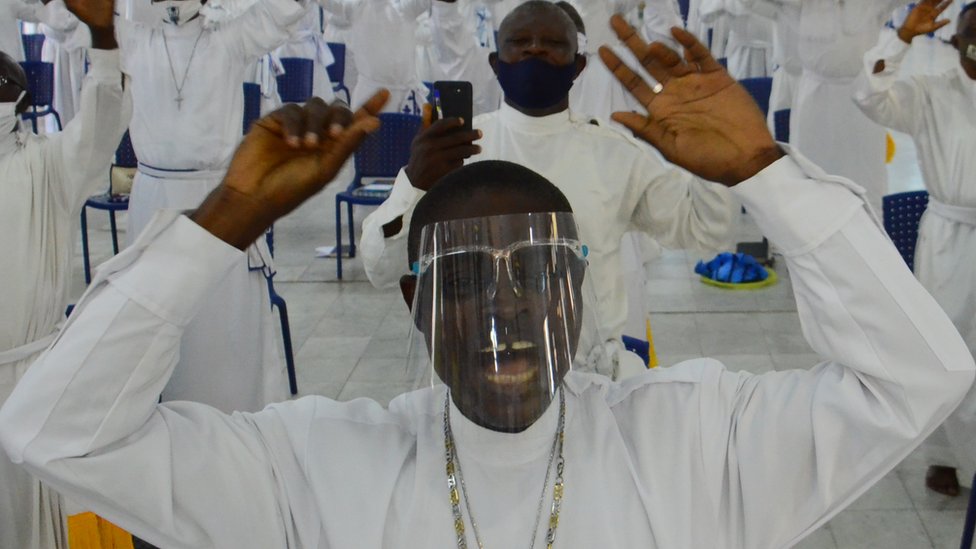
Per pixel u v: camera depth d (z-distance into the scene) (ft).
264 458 3.74
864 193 3.31
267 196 3.28
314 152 3.29
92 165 7.93
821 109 16.93
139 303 3.21
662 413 3.82
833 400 3.43
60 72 25.68
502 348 3.52
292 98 23.59
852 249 3.25
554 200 3.77
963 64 9.68
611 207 6.57
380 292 16.83
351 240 18.74
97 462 3.23
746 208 3.48
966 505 9.82
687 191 6.60
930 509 9.78
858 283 3.24
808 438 3.50
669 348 14.06
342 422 3.91
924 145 10.12
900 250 10.85
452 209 3.67
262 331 12.00
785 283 16.76
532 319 3.53
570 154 6.58
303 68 23.61
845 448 3.45
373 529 3.56
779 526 3.60
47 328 7.92
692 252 18.62
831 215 3.28
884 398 3.29
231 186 3.27
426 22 27.32
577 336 3.64
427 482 3.66
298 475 3.77
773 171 3.33
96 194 16.72
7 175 7.53
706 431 3.70
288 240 20.26
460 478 3.67
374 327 15.15
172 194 12.32
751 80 20.57
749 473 3.60
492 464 3.62
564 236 3.65
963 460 9.59
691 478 3.63
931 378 3.18
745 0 17.74
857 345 3.28
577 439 3.74
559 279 3.59
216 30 12.27
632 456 3.73
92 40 7.55
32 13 20.76
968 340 10.06
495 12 20.52
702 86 3.37
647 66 3.41
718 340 14.35
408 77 23.41
